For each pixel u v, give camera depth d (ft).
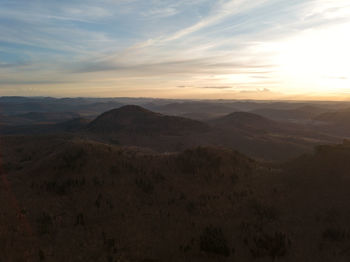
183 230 50.34
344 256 37.50
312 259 37.29
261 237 44.75
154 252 40.83
